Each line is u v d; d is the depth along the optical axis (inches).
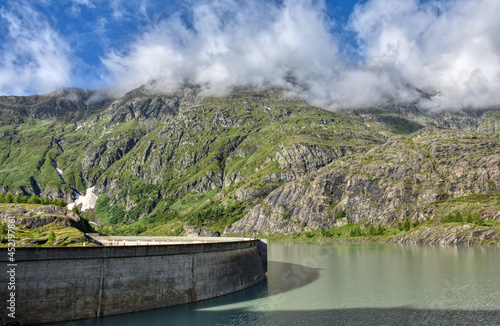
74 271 2691.9
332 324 3065.9
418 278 5182.1
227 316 3257.9
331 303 3752.5
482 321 3134.8
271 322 3102.9
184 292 3321.9
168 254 3240.7
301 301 3828.7
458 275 5349.4
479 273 5487.2
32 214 5452.8
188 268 3400.6
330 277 5319.9
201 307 3412.9
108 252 2859.3
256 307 3572.8
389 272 5757.9
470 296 4037.9
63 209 6092.5
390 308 3577.8
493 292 4220.0
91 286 2751.0
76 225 5605.3
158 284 3129.9
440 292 4252.0
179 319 3159.5
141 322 2957.7
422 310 3501.5
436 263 6653.5
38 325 2488.9
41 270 2551.7
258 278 4813.0
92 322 2709.2
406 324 3065.9
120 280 2903.5
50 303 2559.1
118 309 2854.3
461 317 3260.3
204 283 3548.2
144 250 3068.4
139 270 3024.1
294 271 5905.5
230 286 3949.3
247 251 4586.6
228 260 4008.4
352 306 3639.3
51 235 4564.5
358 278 5231.3
